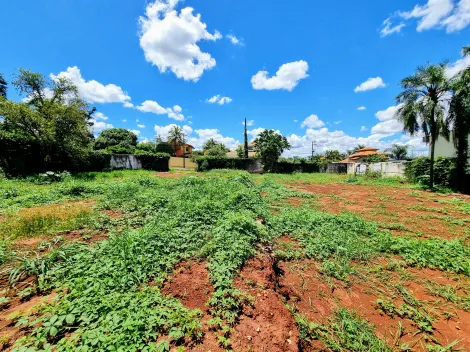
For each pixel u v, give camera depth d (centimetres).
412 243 515
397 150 3834
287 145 2759
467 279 402
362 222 659
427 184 1467
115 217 550
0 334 203
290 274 408
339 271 416
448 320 312
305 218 671
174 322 220
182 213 527
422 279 400
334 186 1539
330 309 326
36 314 224
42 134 1327
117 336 193
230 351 201
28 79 1423
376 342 270
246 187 993
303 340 259
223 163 2689
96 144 3331
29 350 180
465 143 1332
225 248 373
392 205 955
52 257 316
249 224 452
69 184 877
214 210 558
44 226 461
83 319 214
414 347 268
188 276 313
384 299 350
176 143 4825
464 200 1069
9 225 451
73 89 1509
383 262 460
